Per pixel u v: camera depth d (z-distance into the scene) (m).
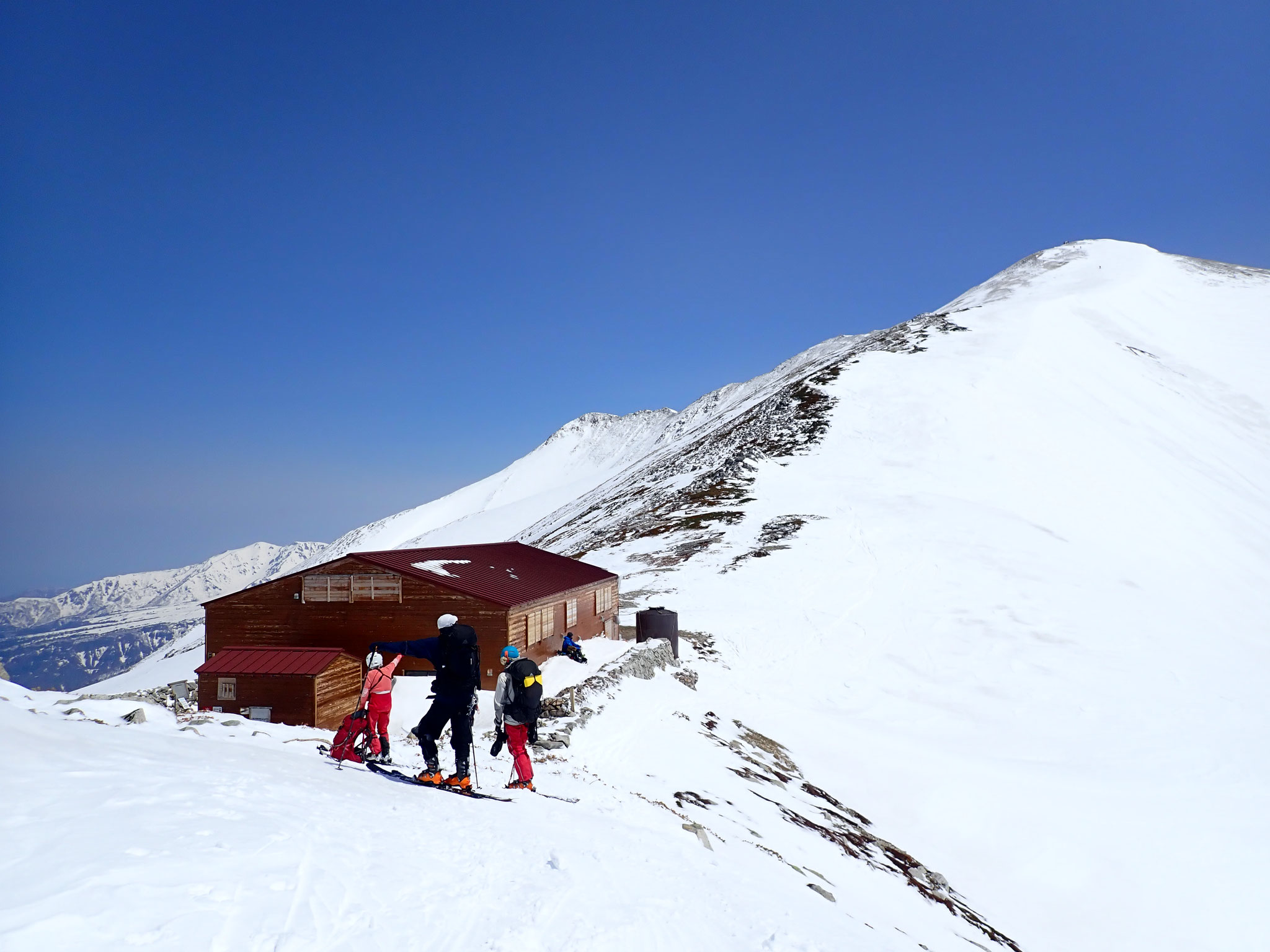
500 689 11.80
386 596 23.16
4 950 3.79
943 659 35.38
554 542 86.19
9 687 11.77
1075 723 29.64
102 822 5.79
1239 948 16.72
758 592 43.16
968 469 63.25
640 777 15.96
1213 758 26.62
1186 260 157.12
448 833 8.04
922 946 11.59
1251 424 82.62
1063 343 94.00
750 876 10.66
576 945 6.04
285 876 5.67
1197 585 46.78
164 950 4.23
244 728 12.30
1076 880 19.02
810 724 27.53
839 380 85.44
